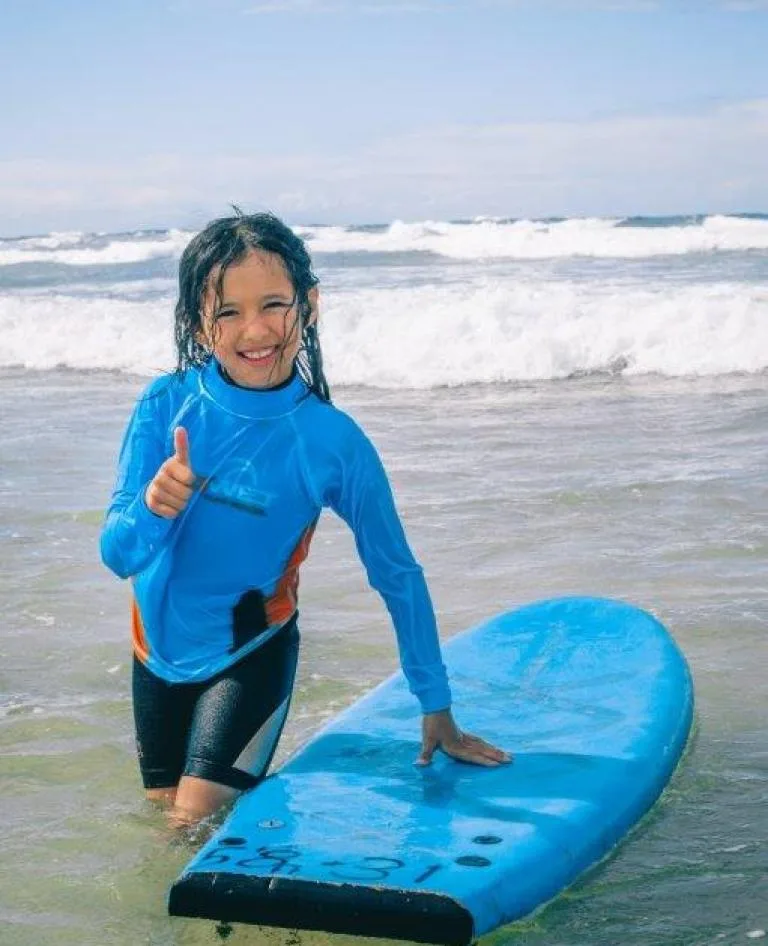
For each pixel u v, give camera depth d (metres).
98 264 30.83
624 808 3.04
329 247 29.77
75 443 9.08
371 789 3.05
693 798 3.36
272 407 3.06
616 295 14.46
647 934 2.68
